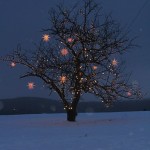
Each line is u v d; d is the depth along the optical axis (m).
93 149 8.46
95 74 21.94
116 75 22.34
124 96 22.48
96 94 22.06
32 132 14.09
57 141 10.44
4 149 9.01
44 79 21.80
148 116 23.45
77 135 12.34
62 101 21.67
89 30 22.38
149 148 8.35
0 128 16.28
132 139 10.30
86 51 21.95
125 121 18.73
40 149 8.78
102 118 23.23
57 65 21.91
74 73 21.72
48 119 23.69
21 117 28.14
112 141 9.97
